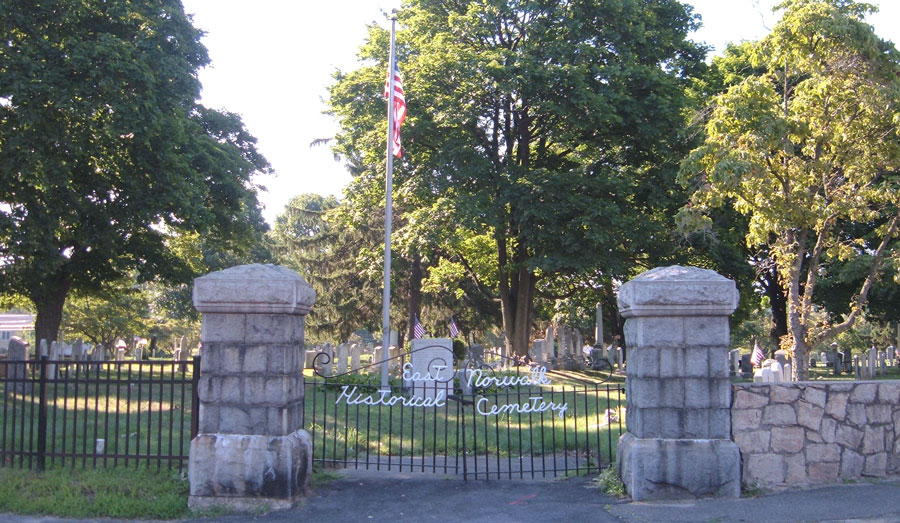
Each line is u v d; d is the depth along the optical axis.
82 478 8.11
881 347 46.31
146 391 17.31
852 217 13.97
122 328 39.12
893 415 8.41
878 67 13.16
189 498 7.68
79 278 24.33
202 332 7.93
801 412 8.27
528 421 12.95
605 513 7.38
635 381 8.08
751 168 13.17
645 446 7.82
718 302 7.86
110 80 17.17
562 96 23.84
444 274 32.62
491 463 9.88
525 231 23.80
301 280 8.17
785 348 14.98
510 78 23.23
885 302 29.64
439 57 24.00
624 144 26.06
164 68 19.00
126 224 19.72
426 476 9.03
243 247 29.19
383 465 9.62
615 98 23.34
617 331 39.25
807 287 14.20
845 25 12.97
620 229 23.81
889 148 13.50
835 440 8.28
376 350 25.22
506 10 24.69
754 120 13.39
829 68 13.46
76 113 17.02
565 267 23.81
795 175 13.73
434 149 25.55
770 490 8.01
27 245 18.08
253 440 7.72
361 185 28.22
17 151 17.00
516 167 24.73
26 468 8.45
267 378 7.83
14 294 24.61
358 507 7.70
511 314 28.66
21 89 16.31
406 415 13.42
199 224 21.22
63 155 17.95
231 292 7.81
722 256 26.48
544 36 24.48
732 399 8.19
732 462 7.78
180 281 25.31
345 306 41.84
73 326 37.03
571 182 24.03
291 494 7.72
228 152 25.58
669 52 27.78
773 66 14.62
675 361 7.92
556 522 7.13
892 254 16.05
